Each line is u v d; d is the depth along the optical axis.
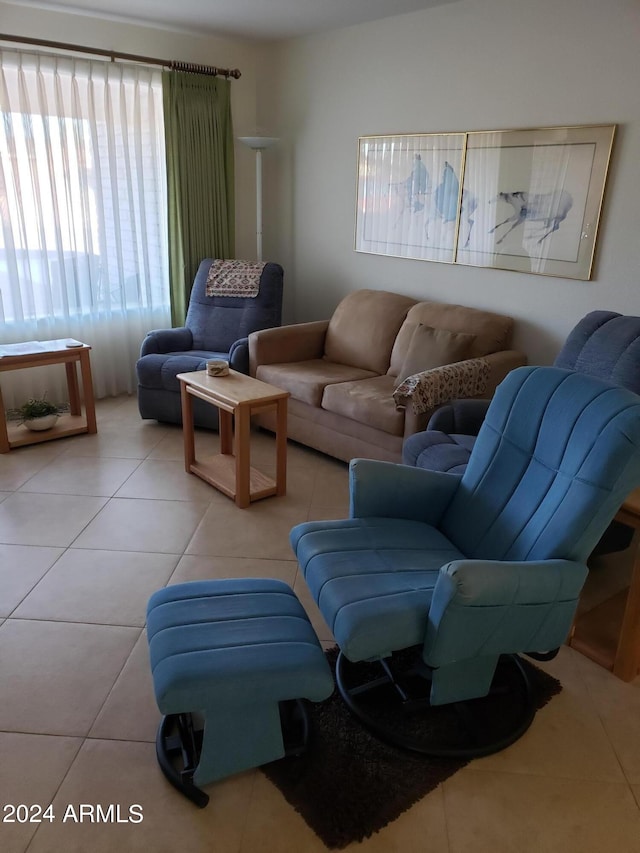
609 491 1.62
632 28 2.93
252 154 5.15
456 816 1.60
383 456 3.31
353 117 4.36
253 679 1.54
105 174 4.35
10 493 3.22
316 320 5.07
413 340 3.57
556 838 1.56
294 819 1.58
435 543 2.04
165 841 1.53
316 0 3.64
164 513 3.05
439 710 1.92
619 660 2.07
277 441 3.17
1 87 3.82
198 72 4.50
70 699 1.93
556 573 1.64
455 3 3.60
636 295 3.17
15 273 4.11
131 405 4.60
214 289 4.54
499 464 2.03
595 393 1.76
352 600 1.68
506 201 3.59
